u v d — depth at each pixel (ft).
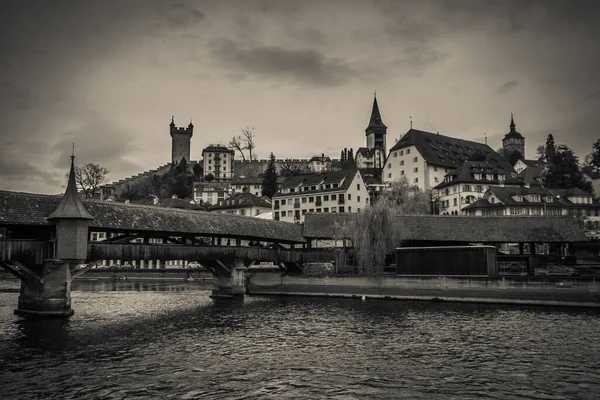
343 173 283.18
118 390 51.47
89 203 111.04
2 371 58.85
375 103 444.55
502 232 163.94
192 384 53.78
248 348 72.23
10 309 115.44
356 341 77.15
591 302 116.67
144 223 117.39
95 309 119.14
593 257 173.17
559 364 62.03
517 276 126.11
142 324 94.73
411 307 122.01
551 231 163.02
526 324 92.58
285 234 166.50
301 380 55.31
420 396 49.60
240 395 49.98
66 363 62.95
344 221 172.24
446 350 70.28
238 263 148.25
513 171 338.75
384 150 435.12
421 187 304.30
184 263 279.69
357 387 52.65
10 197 100.53
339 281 151.53
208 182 435.94
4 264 102.63
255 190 412.98
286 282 159.94
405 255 146.20
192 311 115.65
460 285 133.08
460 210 270.87
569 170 302.25
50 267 101.14
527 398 48.91
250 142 505.25
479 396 49.57
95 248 107.24
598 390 51.39
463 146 343.87
